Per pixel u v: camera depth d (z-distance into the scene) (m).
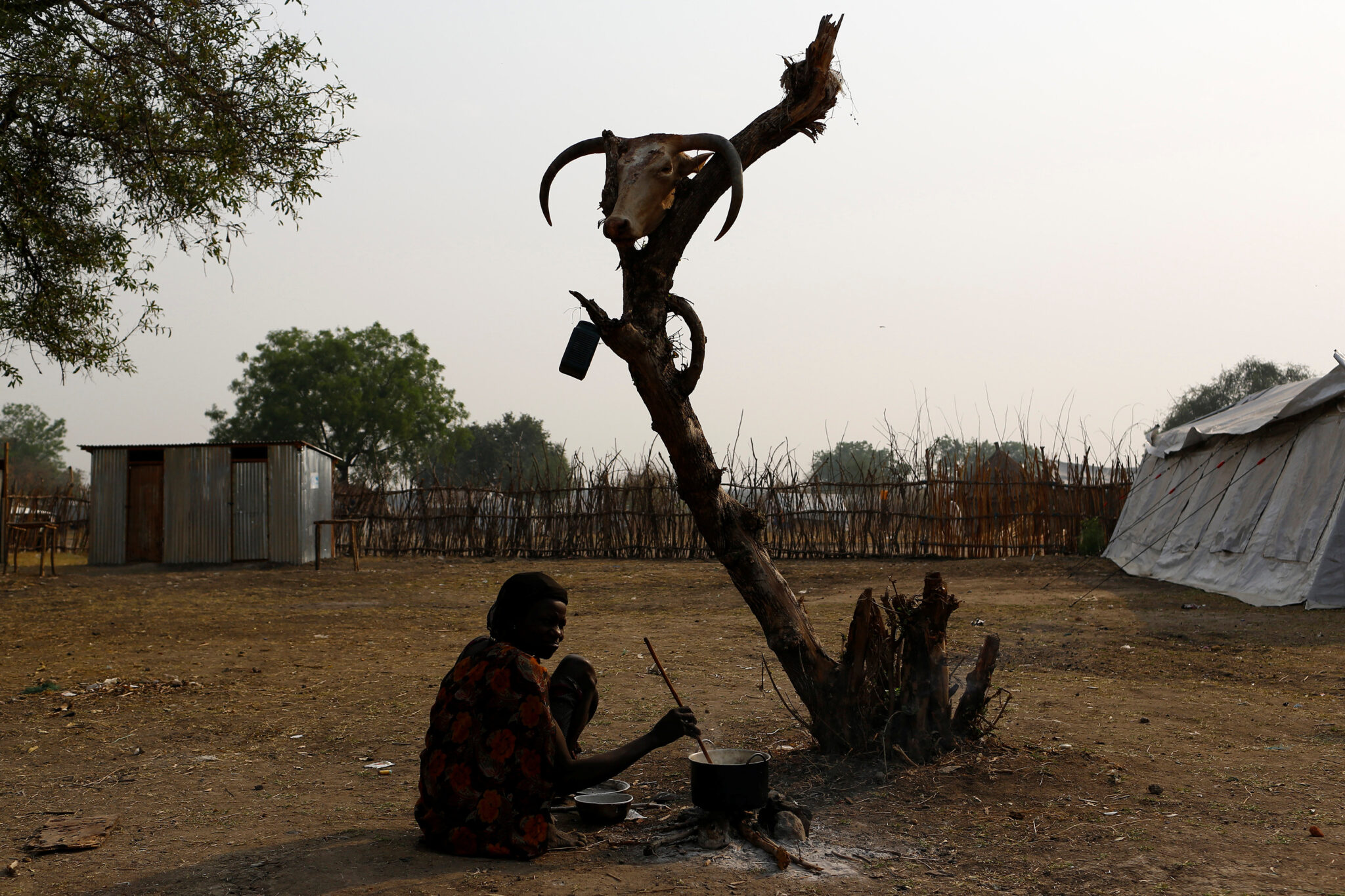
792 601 4.75
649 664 8.00
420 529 22.89
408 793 4.50
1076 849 3.56
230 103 12.53
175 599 13.82
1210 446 14.25
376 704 6.55
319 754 5.28
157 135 12.30
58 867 3.48
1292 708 6.18
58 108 12.48
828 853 3.55
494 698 3.54
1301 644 8.59
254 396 51.56
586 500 21.62
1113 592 12.88
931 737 4.67
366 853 3.54
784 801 3.88
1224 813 3.97
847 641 4.77
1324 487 11.21
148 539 19.23
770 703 6.37
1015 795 4.20
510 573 18.00
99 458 19.25
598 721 5.88
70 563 21.95
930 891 3.17
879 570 17.08
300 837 3.79
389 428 50.78
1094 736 5.32
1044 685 6.96
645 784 4.59
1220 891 3.13
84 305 14.39
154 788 4.60
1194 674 7.43
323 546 21.19
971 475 19.30
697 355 4.43
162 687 7.18
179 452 19.17
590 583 16.14
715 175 4.39
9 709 6.45
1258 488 12.50
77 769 4.96
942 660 4.70
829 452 20.39
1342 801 4.13
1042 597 12.54
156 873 3.40
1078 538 18.39
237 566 18.92
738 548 4.68
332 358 50.50
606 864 3.46
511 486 22.23
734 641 9.41
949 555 19.05
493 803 3.51
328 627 10.91
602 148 4.50
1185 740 5.27
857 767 4.56
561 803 4.22
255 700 6.73
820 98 4.46
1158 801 4.12
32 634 10.22
